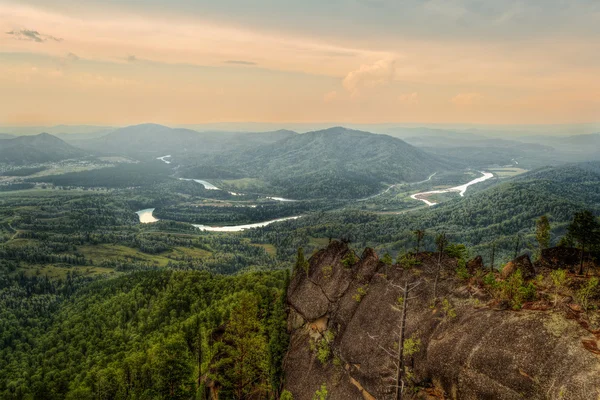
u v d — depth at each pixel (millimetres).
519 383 41875
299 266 92125
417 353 55312
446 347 51688
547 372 40500
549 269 65375
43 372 146375
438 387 50375
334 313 75938
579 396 36688
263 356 79562
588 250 66125
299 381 73125
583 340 41031
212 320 119125
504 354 44812
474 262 68750
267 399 78000
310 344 76875
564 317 45094
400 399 49500
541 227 88375
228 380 78688
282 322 85750
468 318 53031
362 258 81750
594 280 50500
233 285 167750
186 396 80125
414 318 60312
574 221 67250
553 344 42156
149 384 97312
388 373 57750
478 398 44844
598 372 37094
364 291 73562
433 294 61188
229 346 86875
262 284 154625
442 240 67750
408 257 72625
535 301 51156
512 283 53125
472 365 47031
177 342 89062
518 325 46688
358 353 65000
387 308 66250
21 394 135625
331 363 69875
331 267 85375
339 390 64812
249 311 83000
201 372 87375
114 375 105125
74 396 102375
